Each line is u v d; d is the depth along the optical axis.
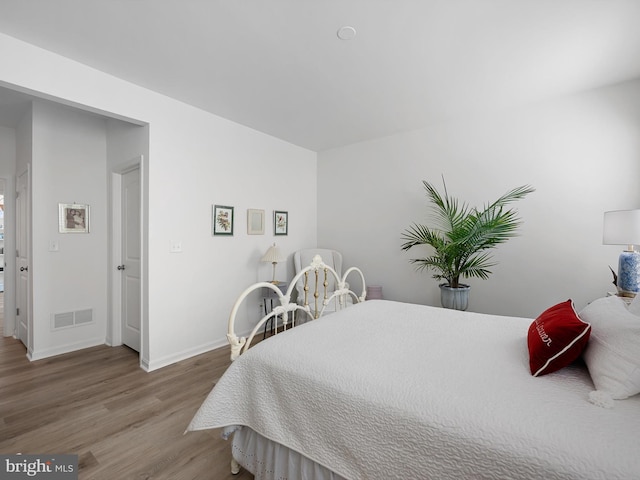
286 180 3.95
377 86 2.49
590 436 0.78
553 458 0.74
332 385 1.12
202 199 2.99
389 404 0.99
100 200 3.29
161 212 2.67
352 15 1.68
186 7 1.61
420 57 2.08
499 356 1.31
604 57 2.07
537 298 2.79
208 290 3.06
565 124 2.65
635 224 1.94
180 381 2.41
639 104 2.36
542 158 2.75
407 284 3.56
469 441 0.84
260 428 1.28
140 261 2.76
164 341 2.70
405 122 3.28
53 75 2.03
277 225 3.82
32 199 2.85
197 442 1.71
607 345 1.07
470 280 3.14
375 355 1.32
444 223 3.29
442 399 0.98
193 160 2.91
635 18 1.68
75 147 3.11
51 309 2.96
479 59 2.10
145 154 2.63
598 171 2.51
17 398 2.15
